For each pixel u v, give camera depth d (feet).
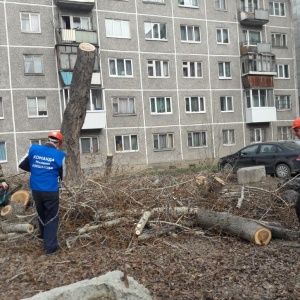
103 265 14.78
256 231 17.61
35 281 13.28
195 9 88.17
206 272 14.02
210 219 19.52
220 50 91.20
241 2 94.73
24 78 71.97
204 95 88.79
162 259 15.57
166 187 23.09
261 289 12.39
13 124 70.90
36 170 16.80
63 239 18.35
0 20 70.38
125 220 19.22
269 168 46.29
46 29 73.92
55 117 74.18
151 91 82.94
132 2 81.46
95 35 76.48
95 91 77.92
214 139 88.69
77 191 21.62
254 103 92.89
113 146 78.84
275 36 100.42
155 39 83.66
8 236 18.93
